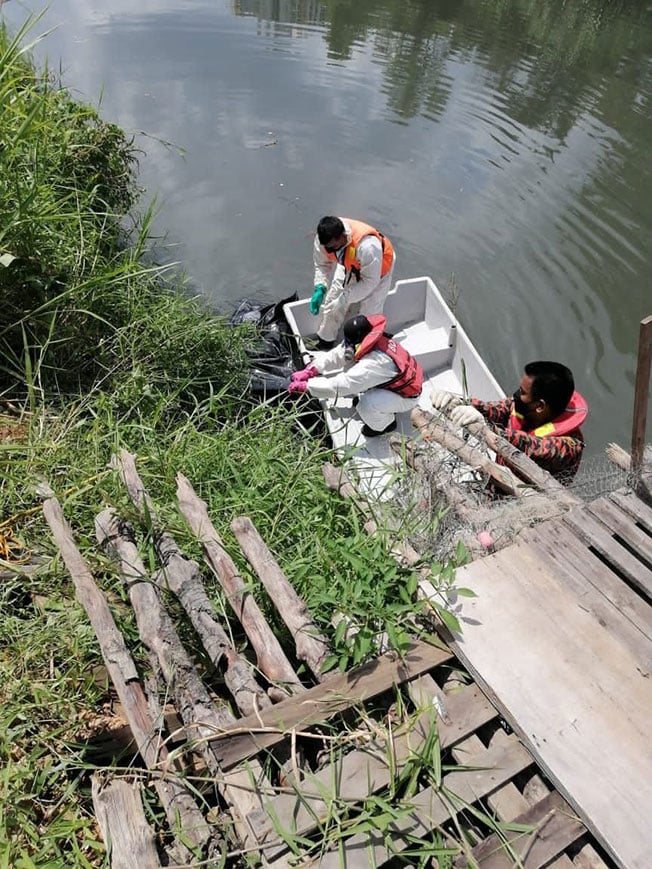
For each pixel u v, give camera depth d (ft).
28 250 12.99
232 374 15.28
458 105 31.42
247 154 26.63
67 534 8.66
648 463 9.34
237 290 20.43
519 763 6.21
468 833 5.90
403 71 34.12
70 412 12.35
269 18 38.96
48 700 8.13
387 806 5.82
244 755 6.38
